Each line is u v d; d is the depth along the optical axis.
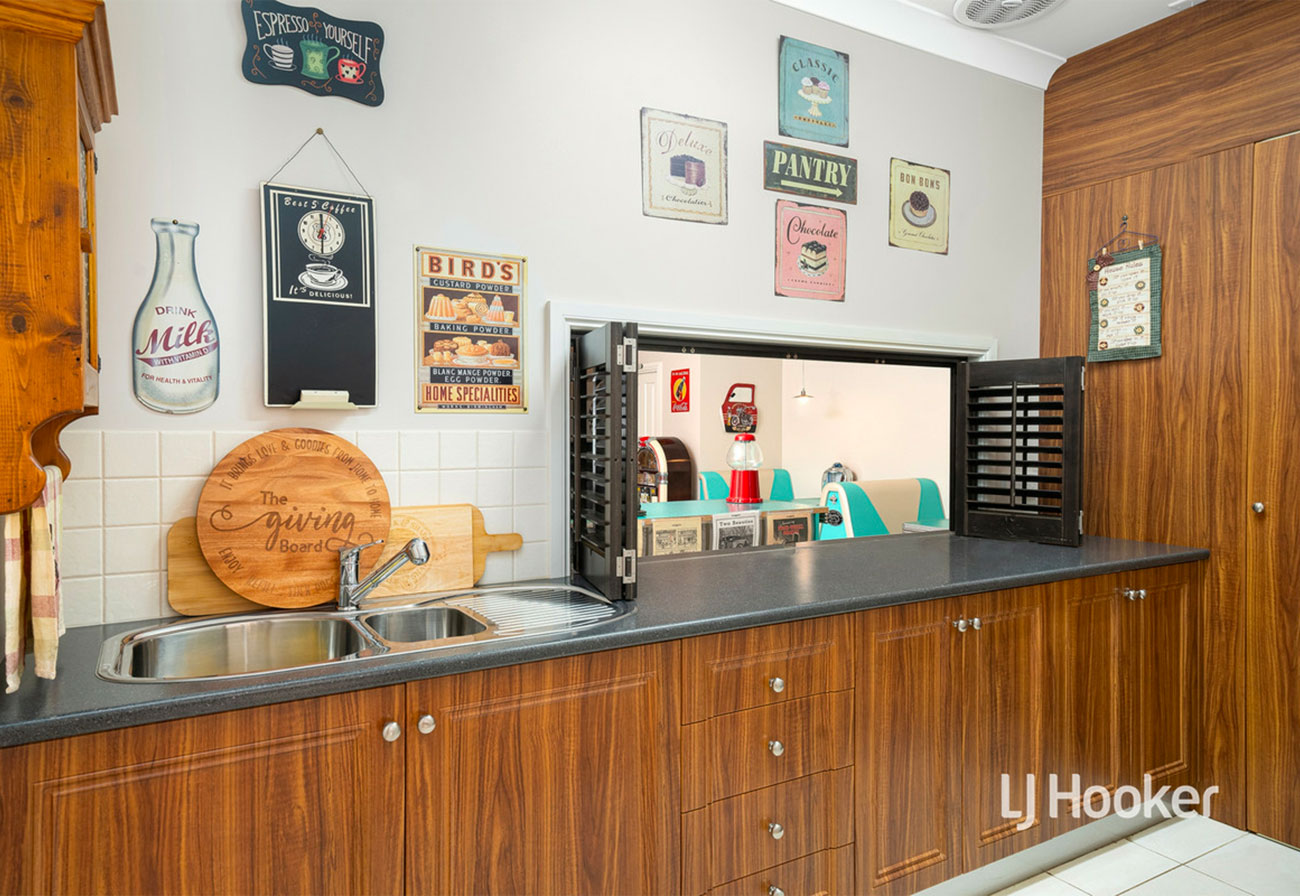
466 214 1.89
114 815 1.12
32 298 1.10
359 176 1.77
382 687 1.30
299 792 1.24
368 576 1.73
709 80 2.22
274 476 1.68
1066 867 2.21
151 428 1.59
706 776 1.61
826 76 2.42
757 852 1.68
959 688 1.96
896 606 1.86
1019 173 2.87
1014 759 2.06
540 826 1.44
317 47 1.72
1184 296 2.49
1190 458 2.49
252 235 1.67
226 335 1.65
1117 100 2.67
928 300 2.66
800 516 2.53
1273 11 2.26
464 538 1.89
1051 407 2.51
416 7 1.82
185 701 1.15
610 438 1.73
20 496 1.10
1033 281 2.90
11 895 1.06
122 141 1.55
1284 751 2.29
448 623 1.75
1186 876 2.15
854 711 1.80
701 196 2.22
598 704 1.50
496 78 1.92
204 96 1.62
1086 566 2.16
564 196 2.01
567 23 2.01
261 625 1.63
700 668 1.61
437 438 1.87
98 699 1.15
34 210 1.11
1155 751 2.37
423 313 1.85
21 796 1.07
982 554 2.37
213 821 1.18
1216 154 2.41
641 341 2.21
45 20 1.09
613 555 1.73
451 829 1.36
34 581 1.20
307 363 1.71
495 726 1.40
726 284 2.27
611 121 2.08
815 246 2.42
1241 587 2.38
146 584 1.59
